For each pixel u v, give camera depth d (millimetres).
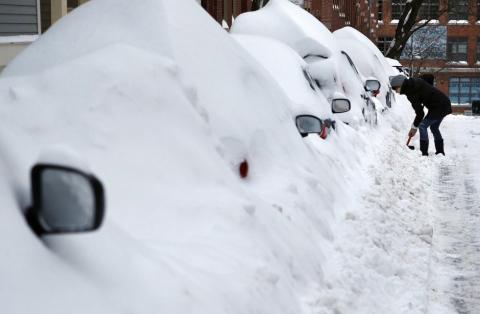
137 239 4742
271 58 12875
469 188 15977
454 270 9938
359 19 74812
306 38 16281
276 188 7559
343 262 7852
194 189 5711
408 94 20297
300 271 6578
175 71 6465
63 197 3381
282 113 8727
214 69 7531
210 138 6402
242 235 5684
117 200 5055
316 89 13391
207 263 5000
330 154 11812
